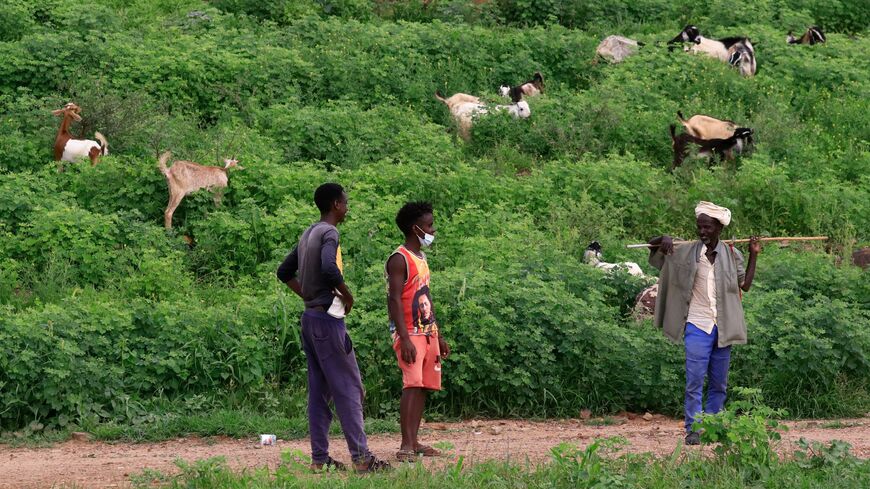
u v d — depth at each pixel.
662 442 12.80
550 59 31.48
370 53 29.66
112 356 14.56
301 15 33.34
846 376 15.91
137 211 19.84
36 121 22.97
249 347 14.88
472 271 16.78
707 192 23.33
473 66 30.34
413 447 11.48
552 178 23.67
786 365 15.56
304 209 20.12
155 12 32.97
